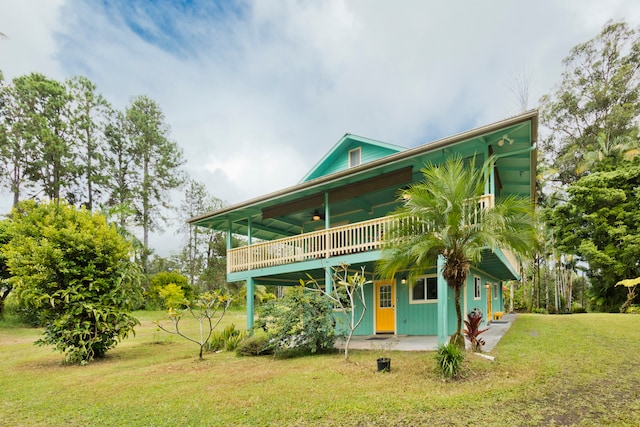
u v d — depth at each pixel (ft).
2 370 26.45
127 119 98.84
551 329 33.65
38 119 81.92
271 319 28.84
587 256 65.05
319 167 47.24
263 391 17.81
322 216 45.65
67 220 31.22
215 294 32.22
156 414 15.28
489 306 49.19
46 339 29.09
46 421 15.05
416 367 20.90
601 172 68.33
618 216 62.95
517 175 38.32
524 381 17.29
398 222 22.99
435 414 13.97
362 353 26.96
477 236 20.47
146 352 34.17
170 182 105.50
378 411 14.47
